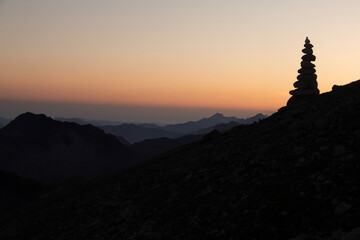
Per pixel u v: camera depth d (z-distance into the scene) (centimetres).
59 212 3334
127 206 2303
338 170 1462
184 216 1694
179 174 2508
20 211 5928
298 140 2016
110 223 2111
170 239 1532
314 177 1504
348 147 1639
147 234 1689
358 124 1822
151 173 3114
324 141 1820
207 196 1797
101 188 3788
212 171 2194
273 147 2088
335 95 2808
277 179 1631
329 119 2089
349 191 1300
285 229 1240
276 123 2705
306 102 3077
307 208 1302
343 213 1202
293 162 1741
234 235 1330
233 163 2152
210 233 1420
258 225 1325
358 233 982
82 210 2878
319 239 1105
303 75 3947
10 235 3180
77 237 2172
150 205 2108
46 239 2483
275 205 1392
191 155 3095
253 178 1767
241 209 1492
